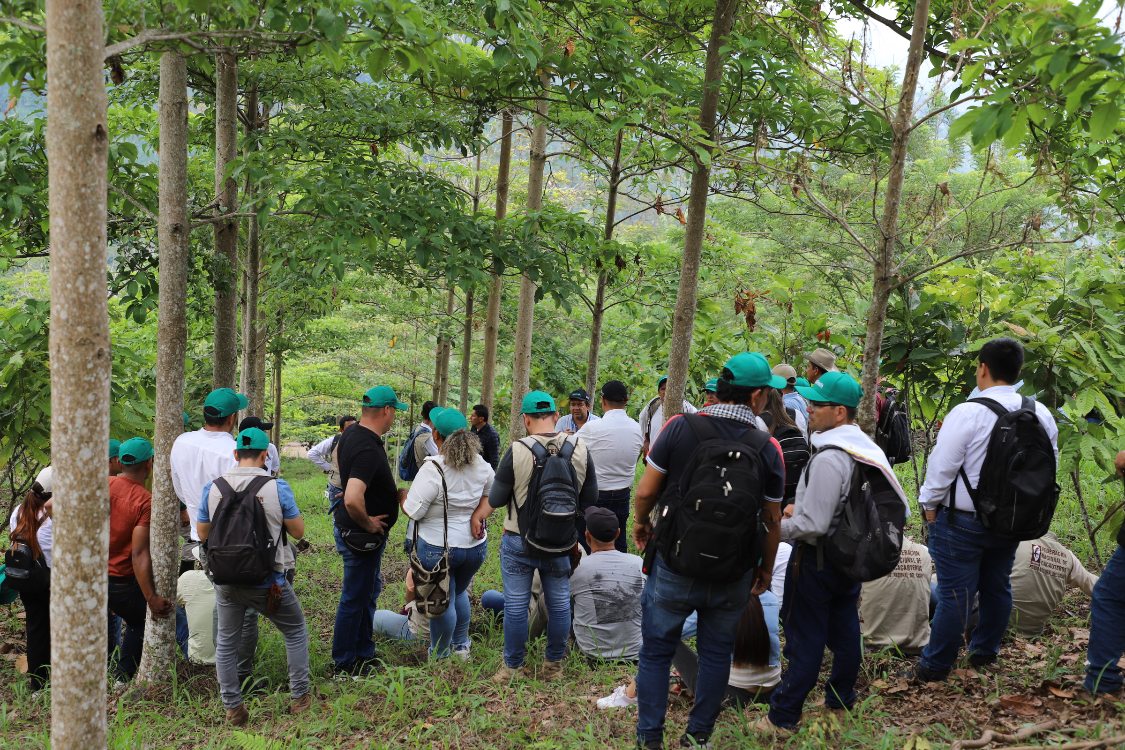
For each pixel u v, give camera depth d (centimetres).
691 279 630
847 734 354
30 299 639
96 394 278
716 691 344
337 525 533
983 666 423
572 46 586
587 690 462
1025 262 639
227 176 581
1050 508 372
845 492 336
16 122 574
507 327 1331
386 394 527
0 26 402
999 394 390
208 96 868
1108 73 278
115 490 519
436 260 630
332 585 801
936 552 399
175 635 522
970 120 319
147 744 430
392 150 1000
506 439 1558
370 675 529
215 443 513
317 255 641
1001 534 374
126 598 530
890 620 455
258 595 456
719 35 613
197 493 506
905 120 457
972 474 381
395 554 916
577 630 513
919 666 414
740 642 415
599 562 513
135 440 530
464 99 689
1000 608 407
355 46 447
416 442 776
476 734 414
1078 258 626
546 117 686
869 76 585
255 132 712
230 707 463
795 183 516
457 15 591
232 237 703
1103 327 562
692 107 573
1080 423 556
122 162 604
